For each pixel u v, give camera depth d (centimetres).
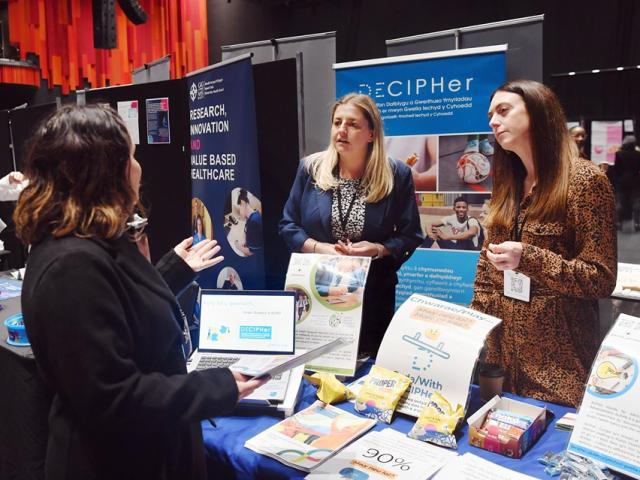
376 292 215
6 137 471
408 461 123
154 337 104
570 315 162
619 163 439
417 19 573
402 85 314
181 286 150
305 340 174
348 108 205
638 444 113
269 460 126
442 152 311
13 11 553
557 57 506
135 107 357
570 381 159
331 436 134
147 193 364
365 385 150
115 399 92
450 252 317
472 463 121
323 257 184
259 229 248
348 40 618
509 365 170
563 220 160
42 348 95
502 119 163
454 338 145
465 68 298
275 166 302
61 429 102
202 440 121
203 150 278
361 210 213
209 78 262
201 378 104
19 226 100
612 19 475
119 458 102
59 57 594
